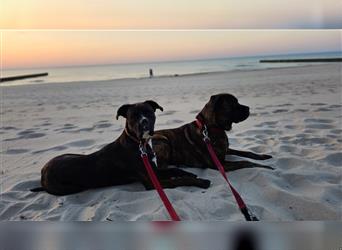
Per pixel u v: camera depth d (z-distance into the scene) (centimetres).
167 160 205
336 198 148
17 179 197
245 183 172
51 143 278
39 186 188
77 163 177
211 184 176
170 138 212
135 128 169
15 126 362
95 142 271
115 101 541
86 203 161
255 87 631
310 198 147
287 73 980
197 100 498
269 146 234
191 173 189
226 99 194
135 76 1502
